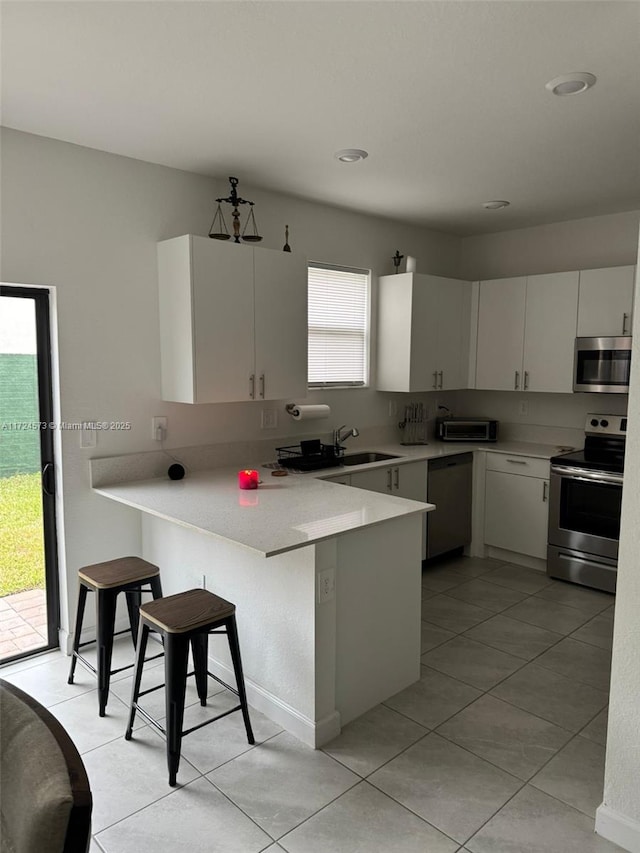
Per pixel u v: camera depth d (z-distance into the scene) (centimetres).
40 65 215
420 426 485
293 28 190
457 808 206
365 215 438
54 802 89
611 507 385
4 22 186
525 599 386
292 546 214
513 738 245
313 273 415
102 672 259
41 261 290
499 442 490
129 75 223
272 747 239
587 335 414
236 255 328
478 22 187
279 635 251
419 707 266
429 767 227
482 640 329
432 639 330
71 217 298
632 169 331
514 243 488
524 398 488
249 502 281
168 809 206
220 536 226
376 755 234
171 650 215
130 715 241
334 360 434
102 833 196
